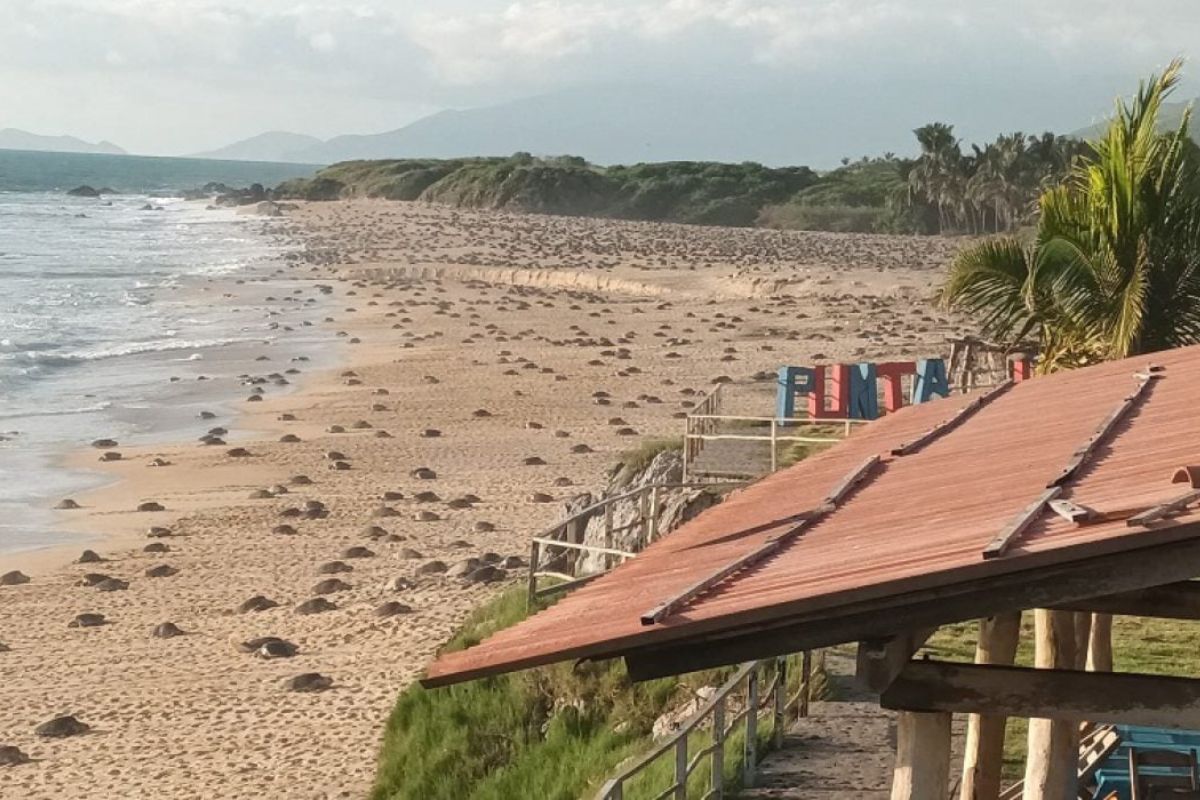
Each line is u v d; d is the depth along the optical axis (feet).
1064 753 29.14
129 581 96.53
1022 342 87.25
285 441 141.49
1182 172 70.03
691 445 94.22
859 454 36.68
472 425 148.15
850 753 47.78
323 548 103.91
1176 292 69.77
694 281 297.12
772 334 211.41
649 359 189.67
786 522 27.55
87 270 328.49
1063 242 68.90
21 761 67.26
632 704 61.72
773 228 515.91
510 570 95.61
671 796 44.37
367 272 331.98
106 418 154.61
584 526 94.27
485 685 67.15
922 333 204.23
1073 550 18.03
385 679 76.18
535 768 58.59
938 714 22.47
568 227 481.46
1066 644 28.91
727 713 54.39
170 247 409.49
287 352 202.69
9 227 466.29
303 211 597.11
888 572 19.38
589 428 145.48
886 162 614.34
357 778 64.64
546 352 199.31
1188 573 18.57
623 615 22.30
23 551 104.47
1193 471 19.95
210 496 120.37
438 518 111.04
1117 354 68.54
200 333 224.33
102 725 71.51
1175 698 21.36
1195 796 37.47
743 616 19.69
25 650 82.69
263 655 80.74
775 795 44.27
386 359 195.31
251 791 63.36
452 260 350.43
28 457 135.03
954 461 29.91
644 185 574.97
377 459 133.08
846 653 59.11
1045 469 25.22
